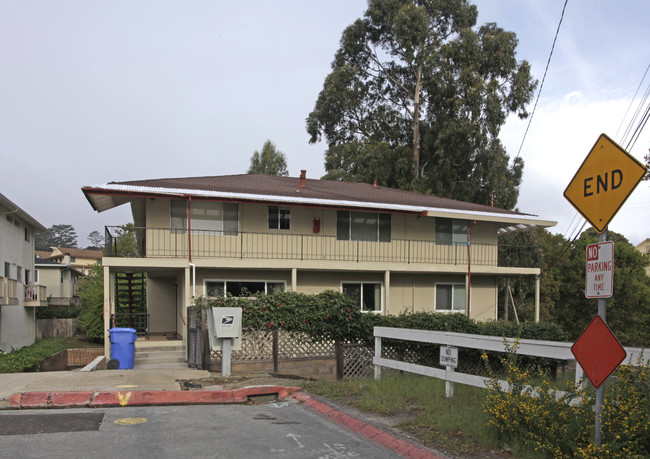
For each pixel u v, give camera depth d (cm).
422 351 1335
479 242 2155
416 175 3522
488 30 3534
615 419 468
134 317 2050
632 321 3200
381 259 1972
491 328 1491
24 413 704
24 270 2742
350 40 3634
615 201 459
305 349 1290
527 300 3011
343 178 3381
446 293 2114
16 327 2495
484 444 561
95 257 6378
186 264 1602
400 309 2023
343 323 1298
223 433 633
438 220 2094
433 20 3566
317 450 575
